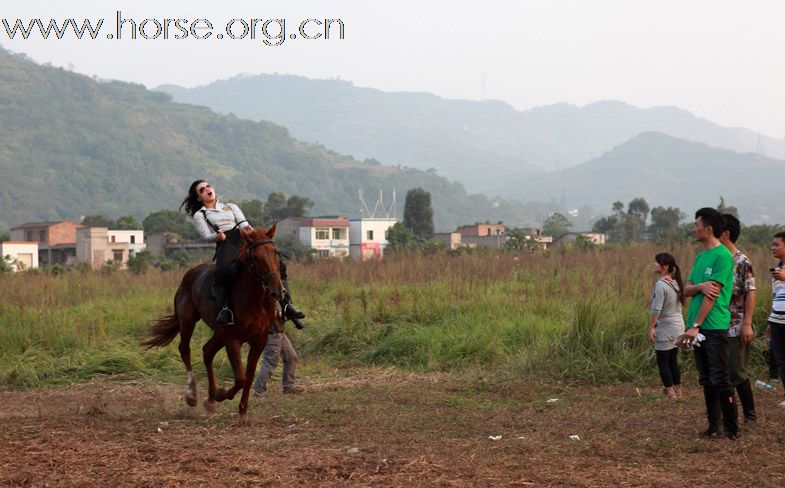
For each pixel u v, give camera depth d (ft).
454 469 21.45
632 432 25.98
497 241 331.16
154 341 33.09
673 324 32.01
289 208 367.04
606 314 41.37
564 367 38.17
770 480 20.26
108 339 49.32
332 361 45.32
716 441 24.32
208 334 50.85
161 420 29.71
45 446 24.43
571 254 79.97
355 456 23.03
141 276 81.66
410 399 33.22
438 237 338.75
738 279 26.07
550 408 30.94
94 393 37.91
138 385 39.86
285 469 21.53
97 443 25.05
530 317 46.24
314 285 69.41
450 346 43.73
